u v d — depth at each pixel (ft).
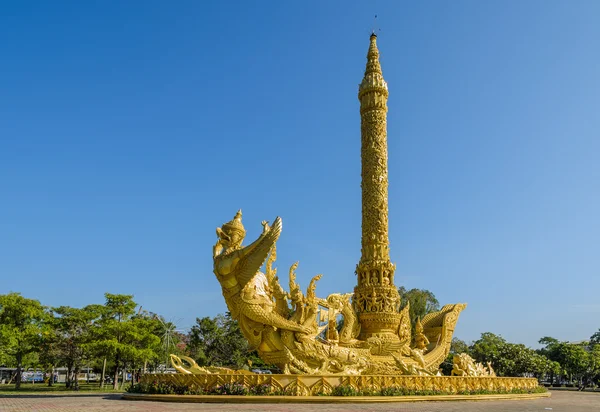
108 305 142.72
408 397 67.56
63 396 80.84
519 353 172.45
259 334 75.66
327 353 74.79
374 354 87.81
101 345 127.34
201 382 66.13
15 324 135.23
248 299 74.59
